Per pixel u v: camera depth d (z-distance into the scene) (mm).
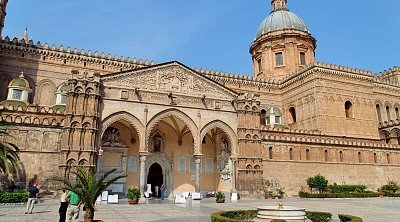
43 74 53969
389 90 77875
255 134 49125
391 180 59594
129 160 47812
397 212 29375
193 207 32688
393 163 61062
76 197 18984
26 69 53000
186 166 51438
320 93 63469
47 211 26750
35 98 52562
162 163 50250
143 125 42656
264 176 49438
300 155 52969
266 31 80562
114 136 47094
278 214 19672
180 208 31531
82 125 39000
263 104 71000
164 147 50688
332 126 62656
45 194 37188
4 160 29766
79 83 40062
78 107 39469
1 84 50938
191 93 46906
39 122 39438
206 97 47656
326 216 21281
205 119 46938
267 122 65375
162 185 45562
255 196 46531
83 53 56656
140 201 39312
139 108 43156
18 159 34562
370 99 68625
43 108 42188
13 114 40219
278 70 76438
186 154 51938
